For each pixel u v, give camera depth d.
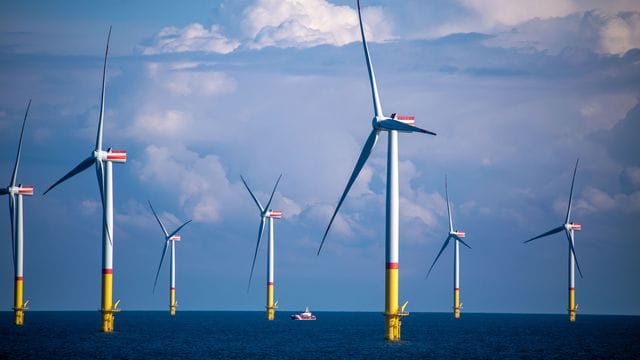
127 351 126.56
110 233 124.62
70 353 121.50
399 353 125.00
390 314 104.88
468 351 132.88
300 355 120.75
